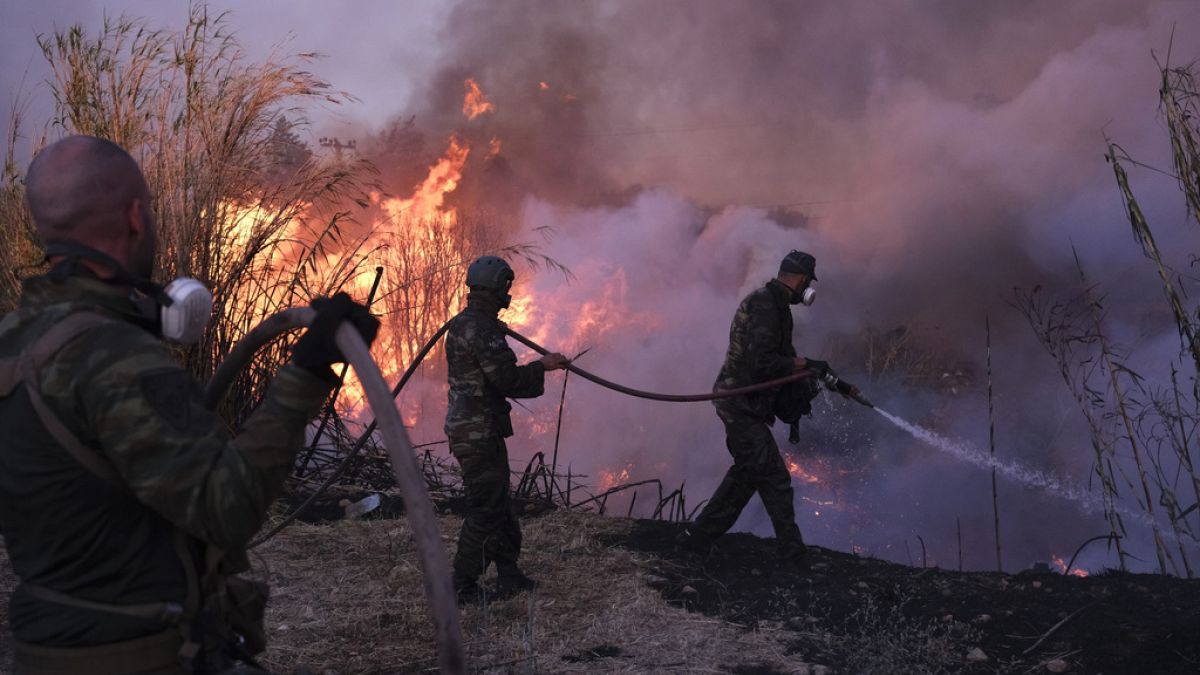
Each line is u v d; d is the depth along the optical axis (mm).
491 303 4949
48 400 1434
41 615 1474
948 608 4918
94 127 6039
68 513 1445
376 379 1446
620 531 6098
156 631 1498
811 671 4156
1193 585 4973
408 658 4164
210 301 1625
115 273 1553
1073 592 5023
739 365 5570
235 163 6262
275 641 4246
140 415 1398
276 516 6090
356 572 5137
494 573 5277
